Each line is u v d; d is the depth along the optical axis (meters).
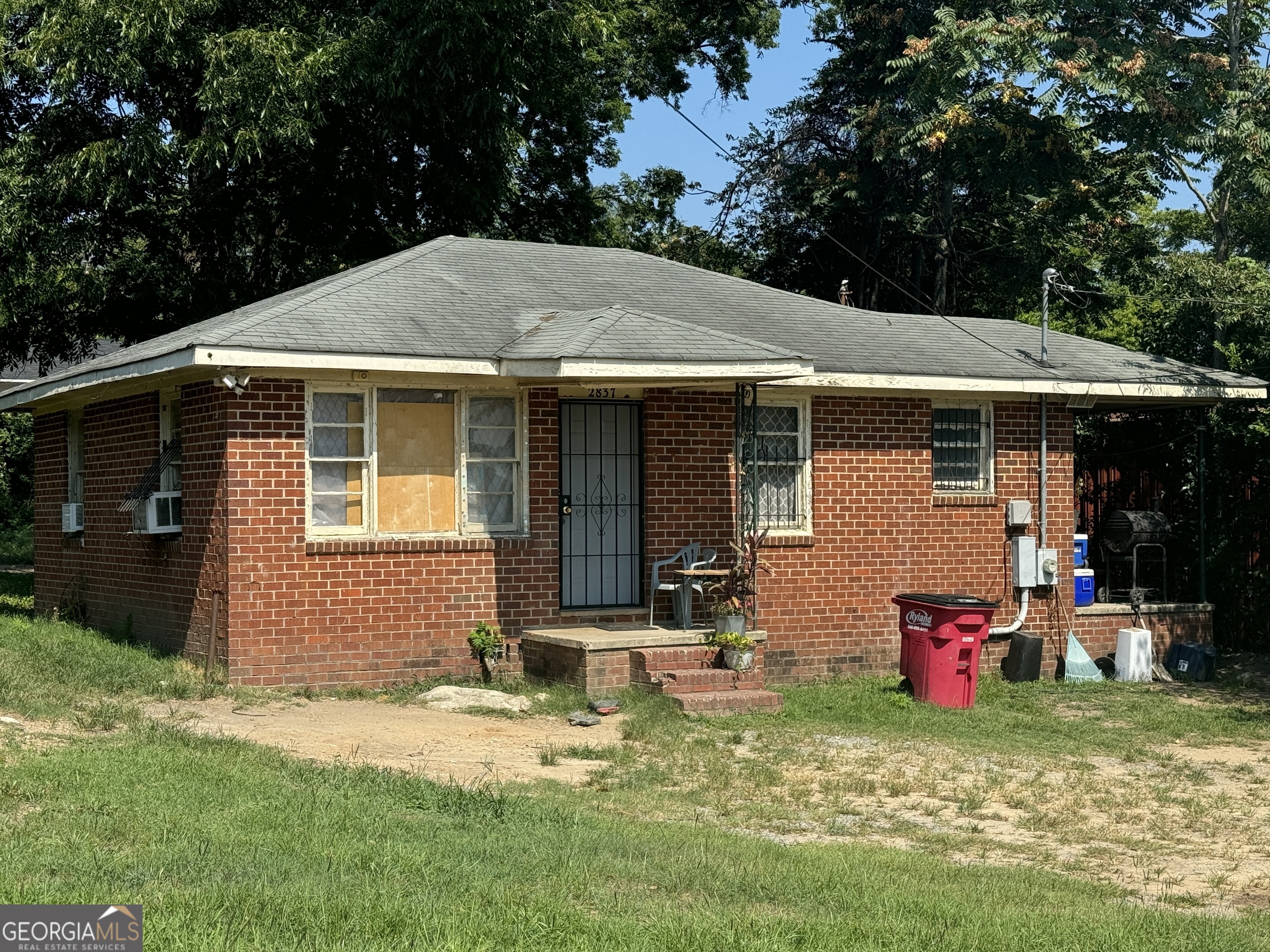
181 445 14.57
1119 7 26.11
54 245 22.09
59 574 18.55
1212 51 23.94
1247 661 19.19
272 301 16.23
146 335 25.42
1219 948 6.32
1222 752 12.88
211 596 13.32
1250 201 21.97
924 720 13.62
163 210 24.00
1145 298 29.73
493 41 22.20
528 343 13.98
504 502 14.62
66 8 20.75
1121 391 17.45
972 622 14.88
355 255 25.20
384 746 10.88
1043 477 17.67
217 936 5.38
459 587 14.16
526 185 29.52
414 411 14.09
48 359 25.88
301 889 6.16
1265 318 19.17
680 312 16.53
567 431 15.27
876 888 7.08
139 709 11.16
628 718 12.52
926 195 32.38
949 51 28.42
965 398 17.31
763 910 6.60
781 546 15.97
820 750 11.90
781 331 16.70
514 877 6.72
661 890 6.84
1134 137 25.86
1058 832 9.29
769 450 16.12
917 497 16.88
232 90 20.75
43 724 10.08
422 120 23.98
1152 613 18.55
